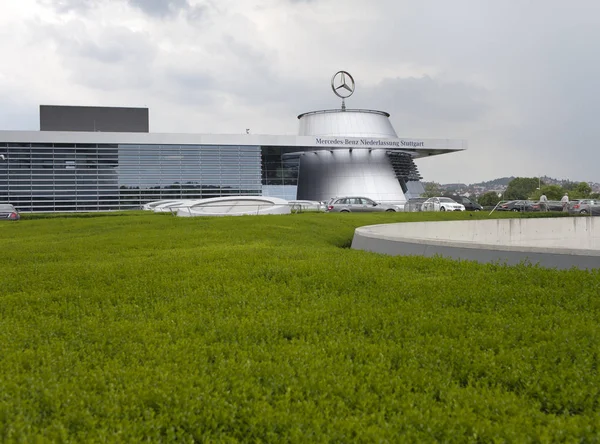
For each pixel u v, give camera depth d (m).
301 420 4.04
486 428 3.95
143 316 7.23
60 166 51.19
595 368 5.18
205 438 3.92
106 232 21.33
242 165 55.56
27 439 3.73
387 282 9.11
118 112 55.97
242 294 8.47
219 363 5.27
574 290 8.05
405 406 4.33
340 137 55.84
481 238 22.55
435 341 5.95
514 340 5.91
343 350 5.69
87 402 4.40
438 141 57.88
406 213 35.25
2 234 21.47
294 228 21.92
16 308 7.73
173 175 53.78
